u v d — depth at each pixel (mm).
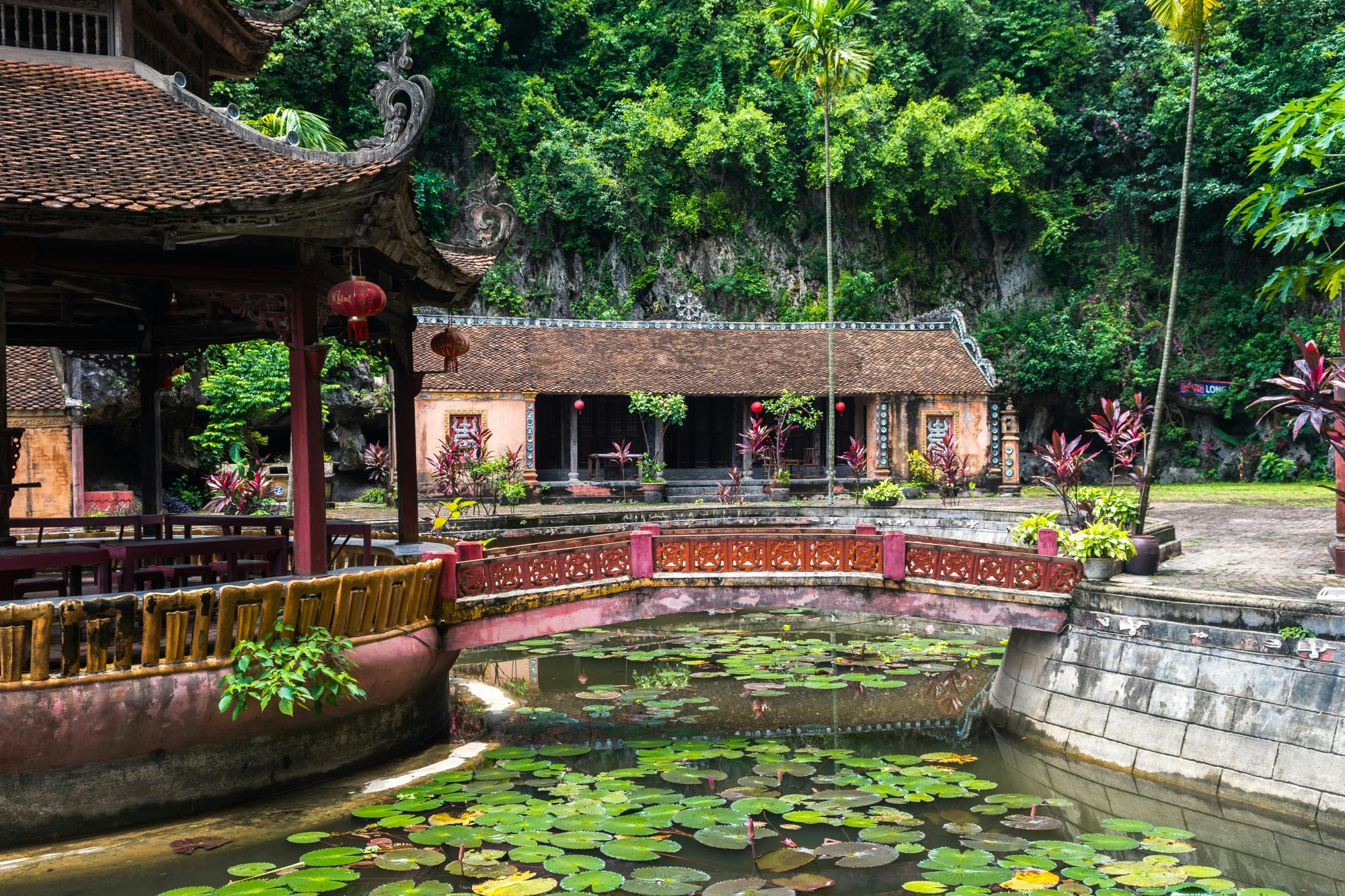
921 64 44781
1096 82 44938
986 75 45531
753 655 15820
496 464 27031
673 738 11148
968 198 44688
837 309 43125
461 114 39781
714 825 7969
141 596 7699
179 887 6773
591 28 44125
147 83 9539
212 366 23625
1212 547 16484
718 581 11562
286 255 8992
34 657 7289
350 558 12125
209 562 12078
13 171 7641
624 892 6754
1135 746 9945
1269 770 8859
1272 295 9875
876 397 31672
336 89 34312
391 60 8641
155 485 12578
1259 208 9352
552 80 43500
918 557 11523
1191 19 14125
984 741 11195
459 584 10367
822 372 31812
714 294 42844
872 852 7484
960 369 32781
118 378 21078
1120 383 40938
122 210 7441
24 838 7406
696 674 14680
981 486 31828
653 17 44312
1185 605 9859
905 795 8922
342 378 28016
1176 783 9445
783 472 30141
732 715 12273
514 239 40344
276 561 10203
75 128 8531
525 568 10812
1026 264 44875
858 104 41625
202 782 8203
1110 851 7785
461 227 40000
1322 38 38125
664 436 34000
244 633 8164
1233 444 40250
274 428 27453
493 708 12594
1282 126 9305
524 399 28609
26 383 19094
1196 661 9711
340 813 8305
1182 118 40406
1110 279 43406
